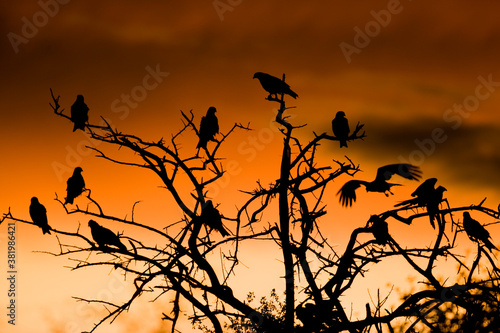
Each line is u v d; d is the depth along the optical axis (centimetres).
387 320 1592
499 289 1568
